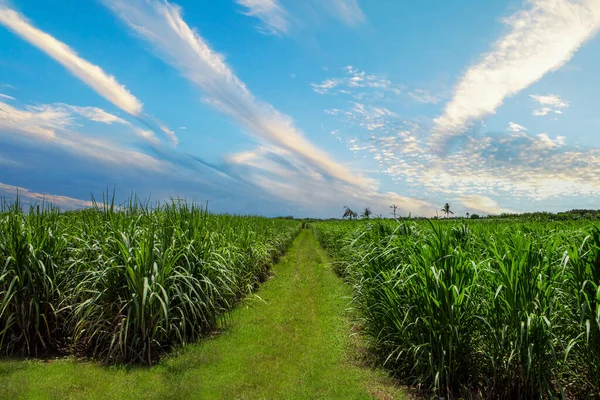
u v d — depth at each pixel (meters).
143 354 5.03
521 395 3.85
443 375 4.18
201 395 4.29
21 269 5.16
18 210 5.72
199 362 5.06
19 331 5.29
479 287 4.25
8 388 4.18
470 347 4.15
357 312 6.46
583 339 3.64
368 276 5.81
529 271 3.78
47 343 5.34
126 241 5.21
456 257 4.21
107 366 4.93
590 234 3.87
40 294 5.32
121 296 5.27
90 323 5.32
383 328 4.95
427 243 4.81
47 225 5.71
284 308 8.04
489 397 3.98
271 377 4.75
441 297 4.07
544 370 3.74
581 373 3.90
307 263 14.66
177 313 5.75
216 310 6.66
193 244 6.47
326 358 5.34
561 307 3.94
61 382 4.46
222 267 6.93
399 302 4.66
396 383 4.58
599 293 3.30
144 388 4.36
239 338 6.12
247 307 8.05
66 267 5.71
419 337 4.34
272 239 14.55
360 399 4.21
